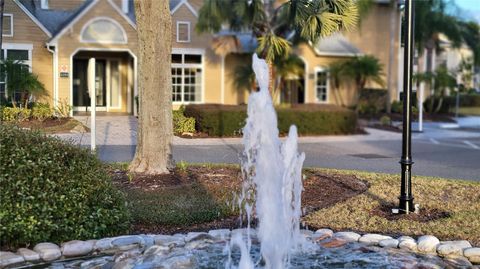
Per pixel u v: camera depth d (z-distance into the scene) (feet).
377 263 18.08
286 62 77.25
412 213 24.38
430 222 22.84
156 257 18.11
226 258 18.44
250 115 22.30
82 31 67.36
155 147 31.24
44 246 18.22
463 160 46.32
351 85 89.56
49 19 68.69
